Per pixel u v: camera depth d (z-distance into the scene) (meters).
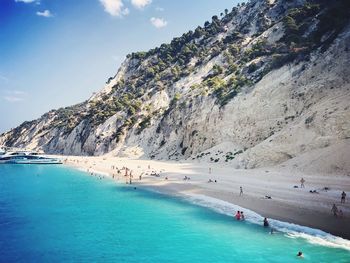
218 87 97.88
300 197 37.31
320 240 26.09
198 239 28.81
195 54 163.75
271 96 76.88
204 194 46.22
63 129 173.62
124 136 128.12
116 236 30.61
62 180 70.38
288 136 58.47
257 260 23.95
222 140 82.31
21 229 33.31
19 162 113.88
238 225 31.56
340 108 54.47
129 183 62.00
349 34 70.88
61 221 35.97
